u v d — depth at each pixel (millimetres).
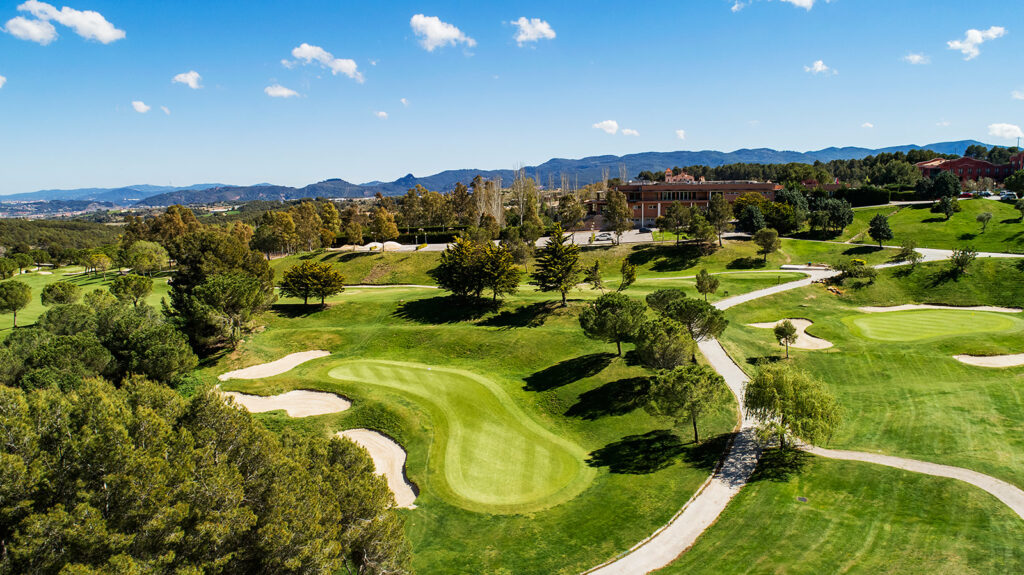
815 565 23578
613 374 50094
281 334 66125
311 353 61938
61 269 140250
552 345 59344
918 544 24484
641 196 136750
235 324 61188
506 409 45500
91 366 46562
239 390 48125
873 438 37094
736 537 26672
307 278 76312
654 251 102812
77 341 46781
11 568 16609
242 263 73438
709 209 105125
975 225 103062
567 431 43344
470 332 64062
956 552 23594
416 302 78000
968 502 27719
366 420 42812
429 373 51844
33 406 21531
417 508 32781
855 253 95812
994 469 31219
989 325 60562
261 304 67312
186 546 18703
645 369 50406
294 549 19266
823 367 50875
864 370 49531
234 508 19750
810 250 100750
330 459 25562
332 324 72625
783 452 35844
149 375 47281
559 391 48656
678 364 43625
